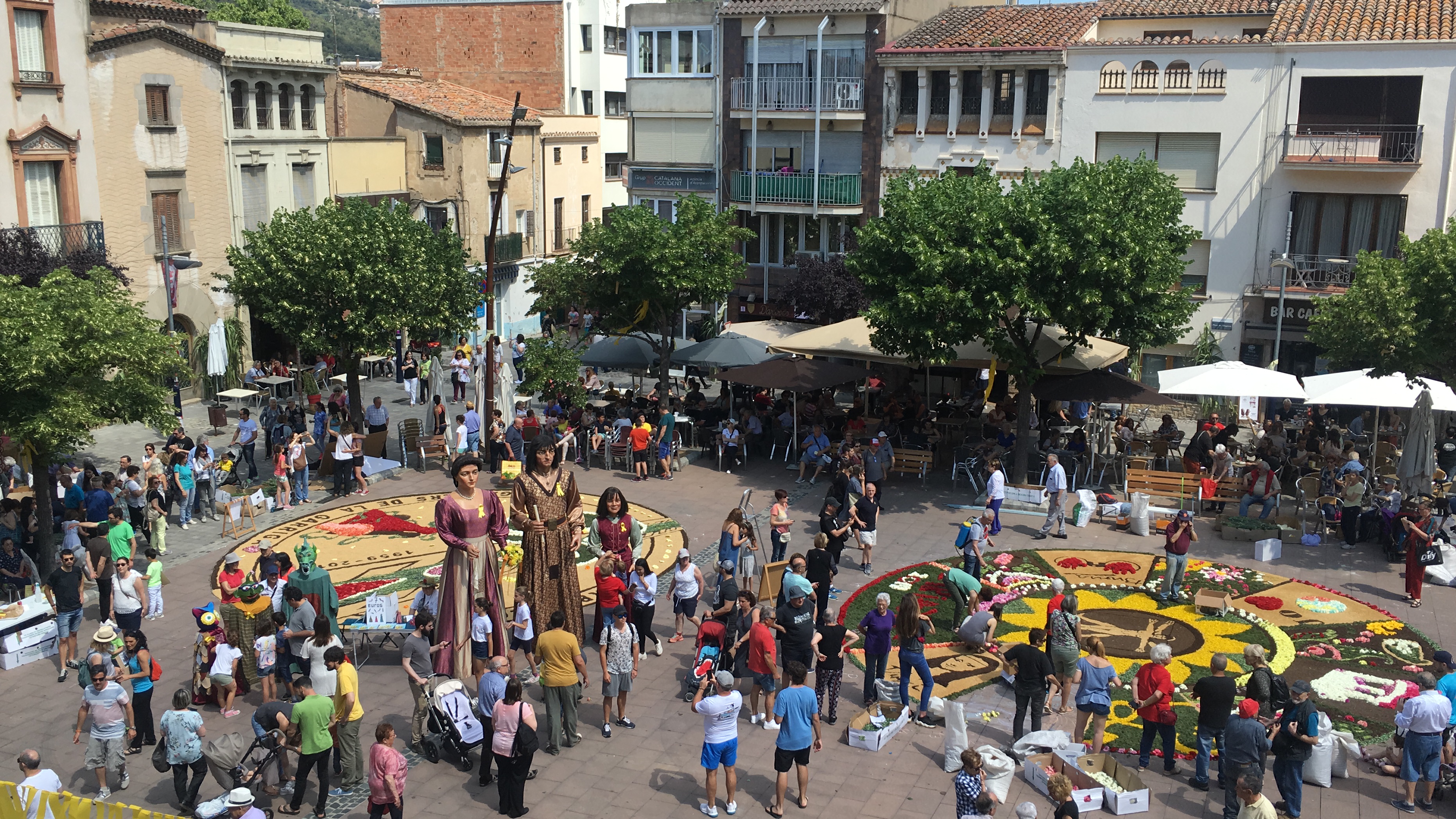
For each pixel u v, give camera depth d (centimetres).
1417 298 2438
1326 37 3344
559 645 1571
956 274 2522
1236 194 3531
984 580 2227
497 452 3036
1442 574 2202
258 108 4056
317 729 1412
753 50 4272
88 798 1394
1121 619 2036
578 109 6397
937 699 1681
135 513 2419
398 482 2955
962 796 1307
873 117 4097
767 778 1519
